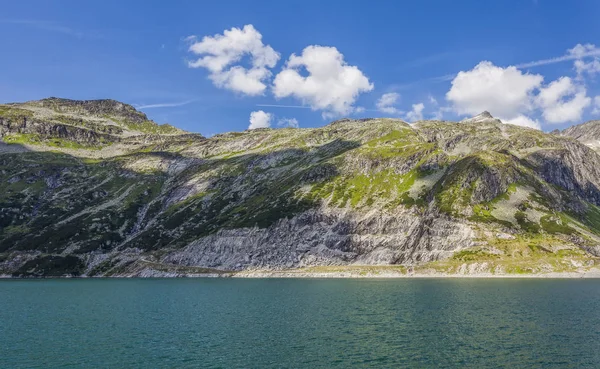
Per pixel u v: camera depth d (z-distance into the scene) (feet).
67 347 212.23
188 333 241.14
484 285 493.77
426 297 380.17
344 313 301.02
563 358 185.26
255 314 304.30
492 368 173.37
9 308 352.28
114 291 492.95
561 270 615.57
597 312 292.81
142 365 182.09
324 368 175.01
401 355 191.42
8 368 180.45
